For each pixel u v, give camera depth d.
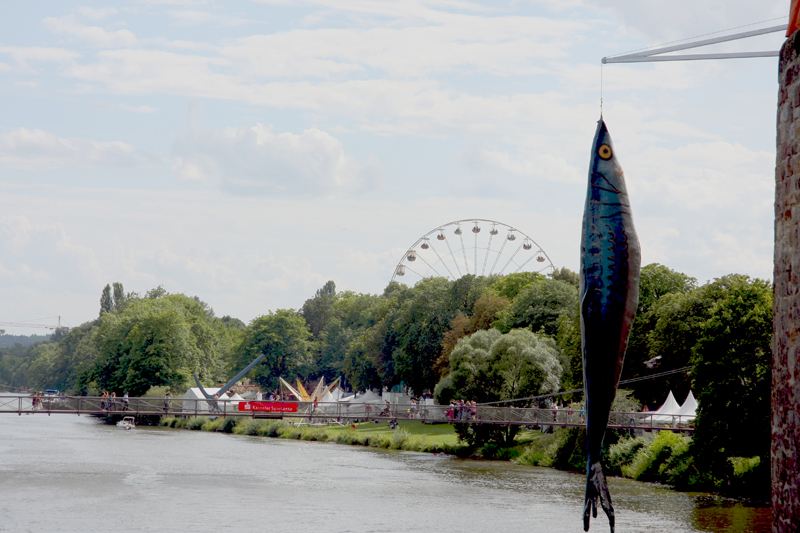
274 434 90.50
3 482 48.97
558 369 66.38
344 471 57.31
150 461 61.47
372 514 40.47
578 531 36.56
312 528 37.03
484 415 60.78
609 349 16.34
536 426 74.44
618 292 16.34
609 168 16.78
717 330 47.06
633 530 36.41
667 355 63.44
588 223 16.78
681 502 43.69
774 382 13.35
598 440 16.50
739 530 36.28
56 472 53.91
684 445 51.78
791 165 12.72
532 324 83.06
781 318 13.03
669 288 74.44
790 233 12.72
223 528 36.81
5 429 94.25
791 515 12.48
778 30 18.59
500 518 39.41
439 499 45.06
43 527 36.28
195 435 89.50
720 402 46.03
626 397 60.38
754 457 47.72
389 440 76.31
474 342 71.25
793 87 12.72
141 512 40.09
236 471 56.50
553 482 52.06
